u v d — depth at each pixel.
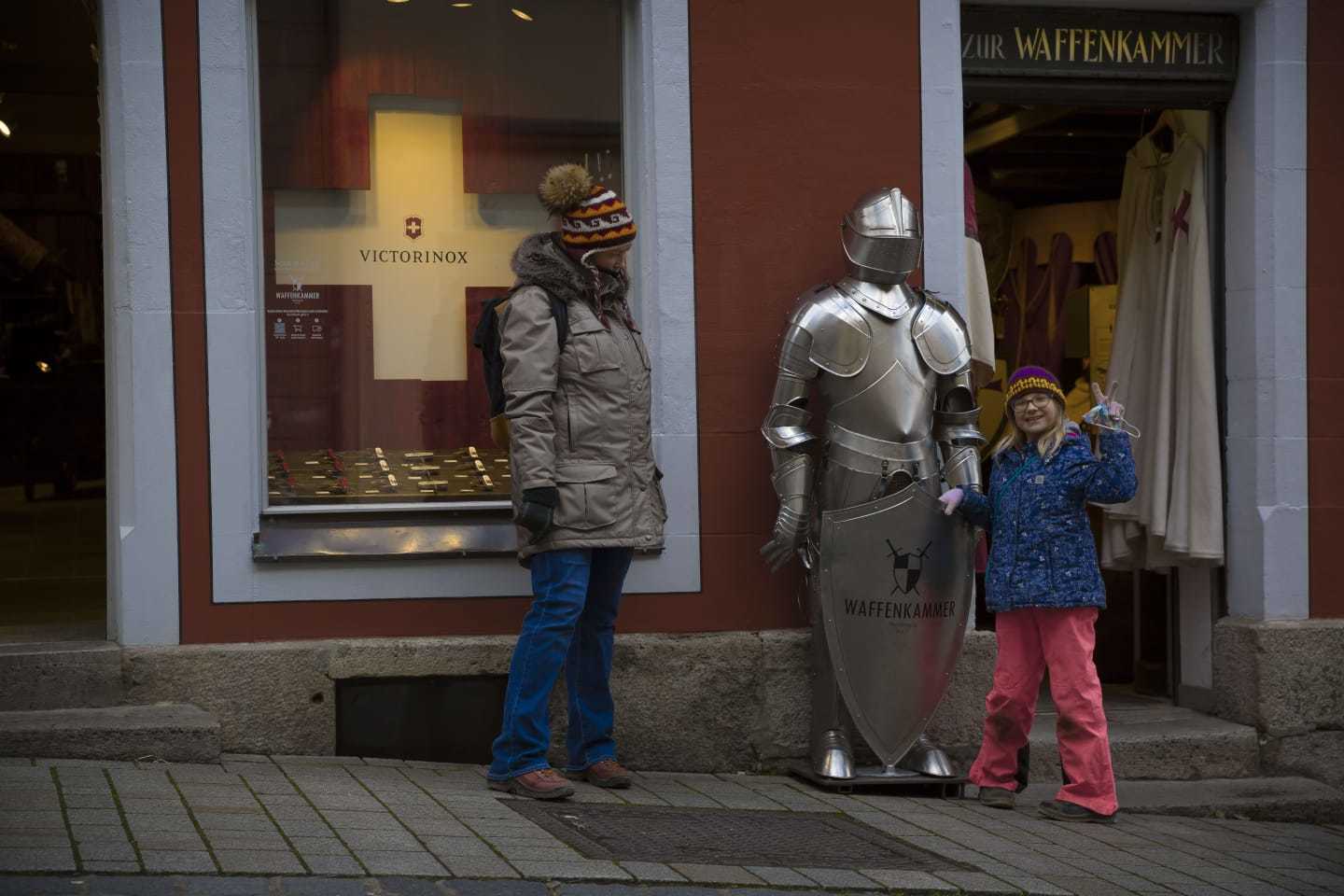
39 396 11.66
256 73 6.39
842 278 6.66
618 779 5.98
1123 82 7.20
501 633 6.40
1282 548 7.16
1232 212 7.34
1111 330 8.74
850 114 6.73
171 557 6.19
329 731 6.22
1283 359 7.16
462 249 6.59
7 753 5.70
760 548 6.62
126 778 5.44
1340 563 7.21
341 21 6.48
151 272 6.18
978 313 6.96
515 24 6.64
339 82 6.48
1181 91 7.25
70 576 8.55
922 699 6.30
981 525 6.32
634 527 5.73
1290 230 7.18
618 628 6.53
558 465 5.62
